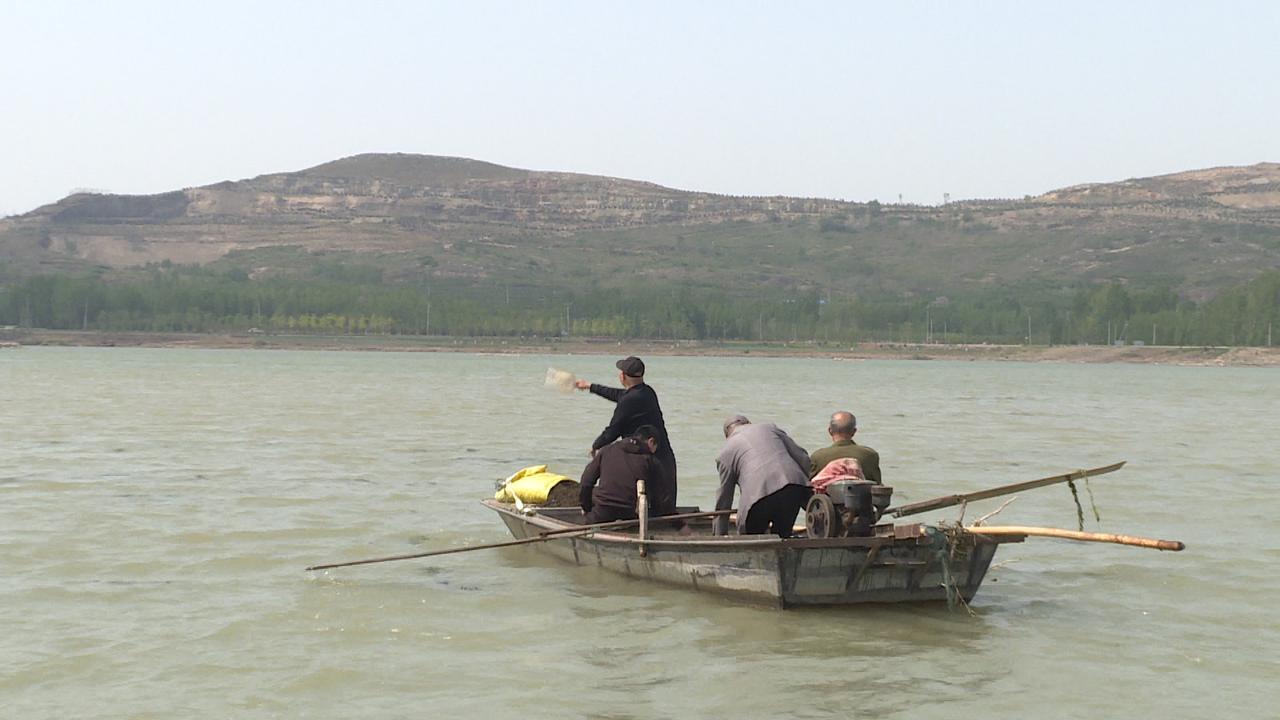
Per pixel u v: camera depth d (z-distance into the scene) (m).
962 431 35.19
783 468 12.80
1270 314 194.50
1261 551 15.60
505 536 16.45
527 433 32.12
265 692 9.77
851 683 10.12
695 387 68.62
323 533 16.36
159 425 32.84
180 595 12.81
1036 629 11.81
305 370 89.25
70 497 19.00
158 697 9.62
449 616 12.16
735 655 10.87
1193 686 10.09
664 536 13.83
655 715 9.33
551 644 11.19
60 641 11.05
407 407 42.91
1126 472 24.02
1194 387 80.25
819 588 12.12
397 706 9.48
